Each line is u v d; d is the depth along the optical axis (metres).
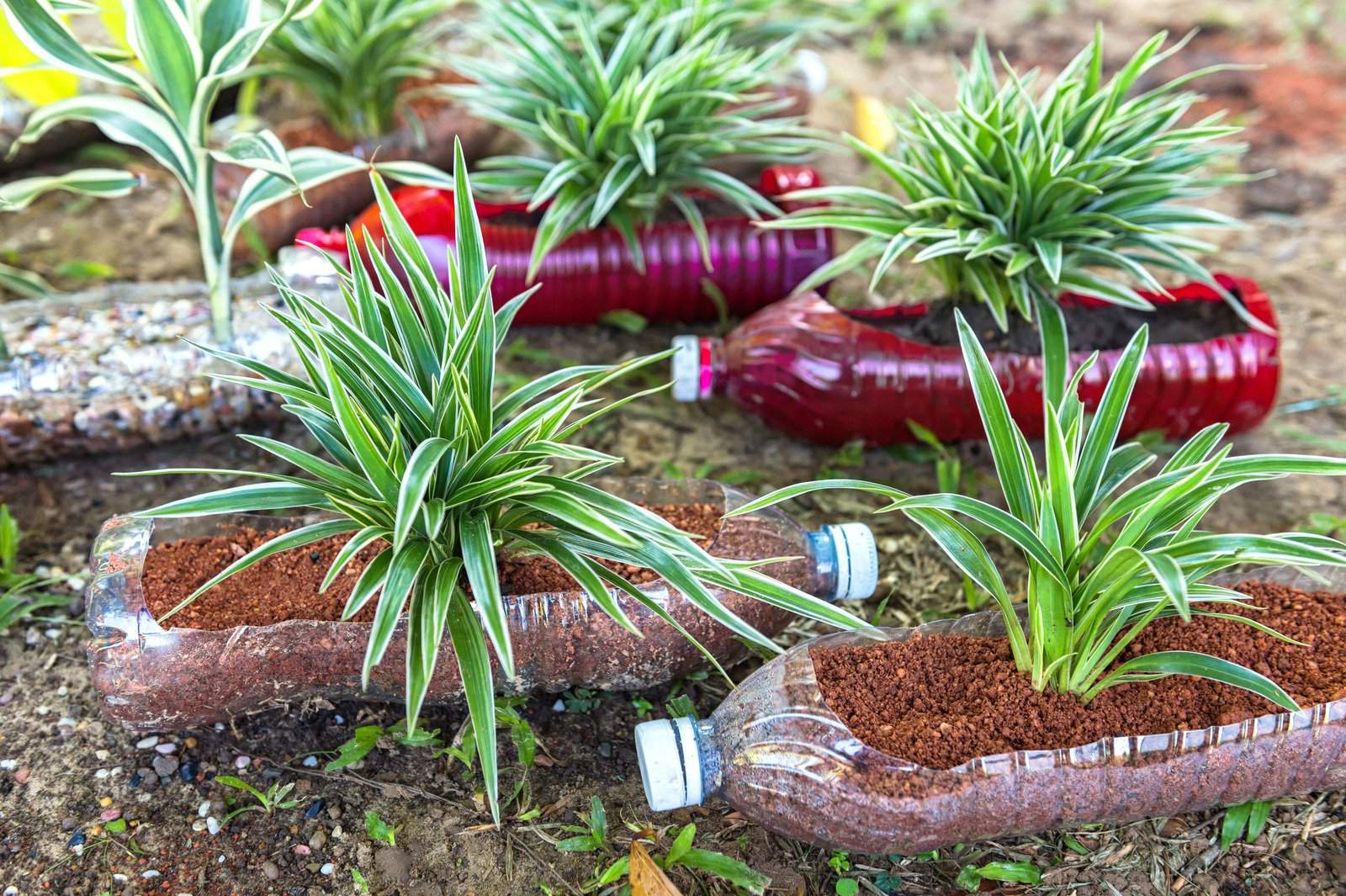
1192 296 0.98
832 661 0.78
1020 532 0.74
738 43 1.17
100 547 0.81
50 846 0.79
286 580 0.81
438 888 0.78
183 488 0.94
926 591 0.91
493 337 0.77
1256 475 0.74
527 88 1.06
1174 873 0.79
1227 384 0.94
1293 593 0.81
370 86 1.12
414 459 0.72
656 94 0.98
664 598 0.80
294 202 1.08
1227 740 0.75
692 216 1.01
